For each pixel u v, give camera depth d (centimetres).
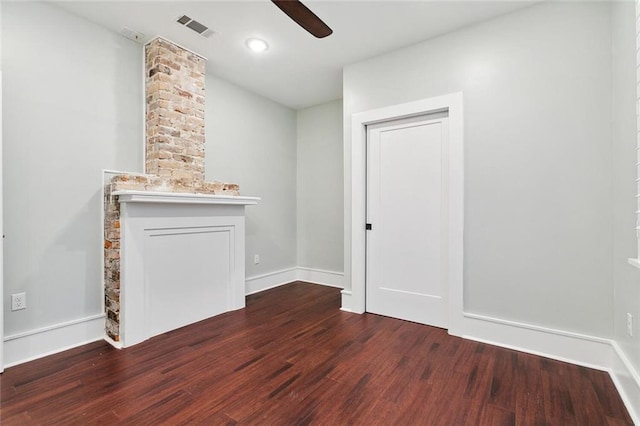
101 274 252
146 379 188
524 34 227
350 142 315
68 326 233
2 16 206
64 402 165
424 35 262
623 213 181
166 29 259
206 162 335
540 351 222
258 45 281
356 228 310
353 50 288
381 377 190
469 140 248
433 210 276
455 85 255
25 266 214
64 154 233
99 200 252
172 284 266
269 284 412
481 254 244
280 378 189
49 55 226
